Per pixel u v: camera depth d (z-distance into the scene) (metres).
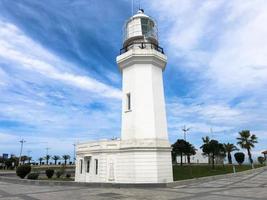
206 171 40.09
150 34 25.95
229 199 12.89
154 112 22.88
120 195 14.92
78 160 28.09
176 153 56.22
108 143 23.94
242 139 69.06
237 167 51.91
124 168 22.19
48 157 115.31
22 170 29.66
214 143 48.94
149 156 21.50
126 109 23.89
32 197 14.40
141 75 23.56
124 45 26.48
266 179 26.52
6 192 16.70
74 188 18.77
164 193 15.60
